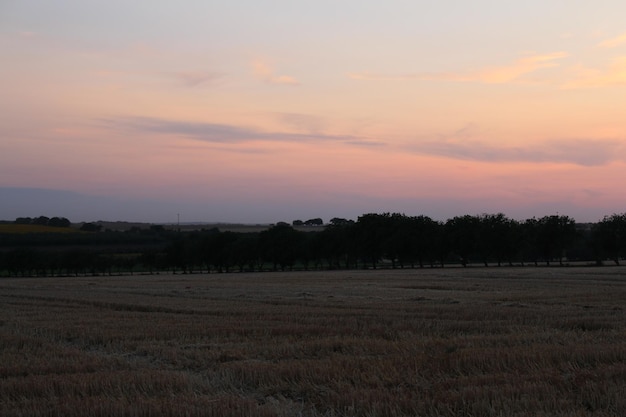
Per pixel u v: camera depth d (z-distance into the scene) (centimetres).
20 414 1053
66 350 1828
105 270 13612
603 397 1062
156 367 1565
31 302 4091
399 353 1617
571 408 1016
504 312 2734
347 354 1655
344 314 2823
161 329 2284
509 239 10938
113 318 2808
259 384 1305
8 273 14000
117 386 1245
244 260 13288
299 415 1061
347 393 1141
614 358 1441
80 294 4931
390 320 2508
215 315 2939
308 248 12912
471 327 2208
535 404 1031
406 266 13175
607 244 10269
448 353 1548
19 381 1312
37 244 17888
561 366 1379
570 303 3262
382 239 11912
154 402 1084
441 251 11506
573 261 12950
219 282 6800
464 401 1059
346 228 12775
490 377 1242
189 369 1548
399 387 1199
